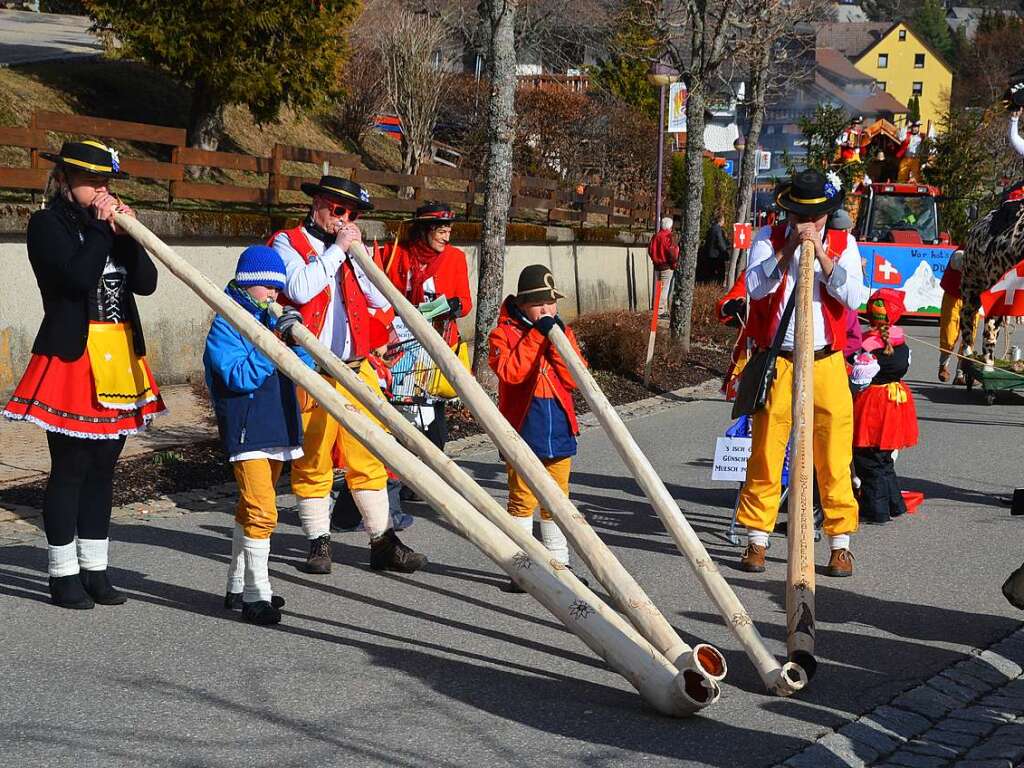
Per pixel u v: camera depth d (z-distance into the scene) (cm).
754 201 2945
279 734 438
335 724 449
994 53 9094
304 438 645
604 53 3591
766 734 449
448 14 2833
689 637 568
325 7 1678
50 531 579
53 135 1581
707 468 1012
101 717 450
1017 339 2177
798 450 526
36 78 1825
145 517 775
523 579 478
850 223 659
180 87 2044
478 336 1236
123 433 575
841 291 649
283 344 521
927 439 1182
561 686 497
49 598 596
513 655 536
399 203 1639
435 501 487
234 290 571
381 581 653
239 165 1327
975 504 885
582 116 2939
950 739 452
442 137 3008
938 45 12394
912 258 2561
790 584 505
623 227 2425
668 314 2214
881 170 2786
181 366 1212
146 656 519
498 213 1224
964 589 661
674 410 1362
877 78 10775
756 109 2255
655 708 465
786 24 2075
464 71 3150
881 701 488
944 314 1644
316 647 539
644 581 666
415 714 461
